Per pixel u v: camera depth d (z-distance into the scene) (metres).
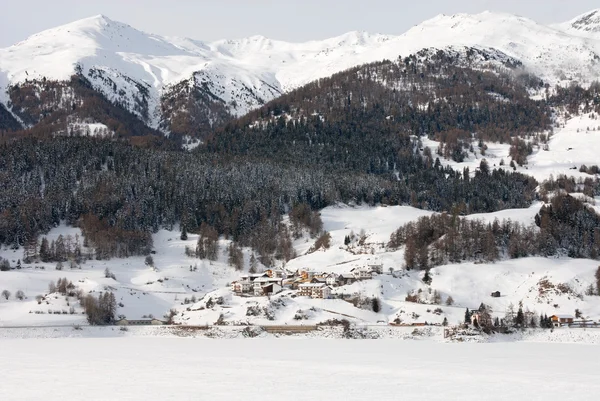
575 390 194.38
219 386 196.88
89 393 185.12
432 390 192.50
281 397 180.25
